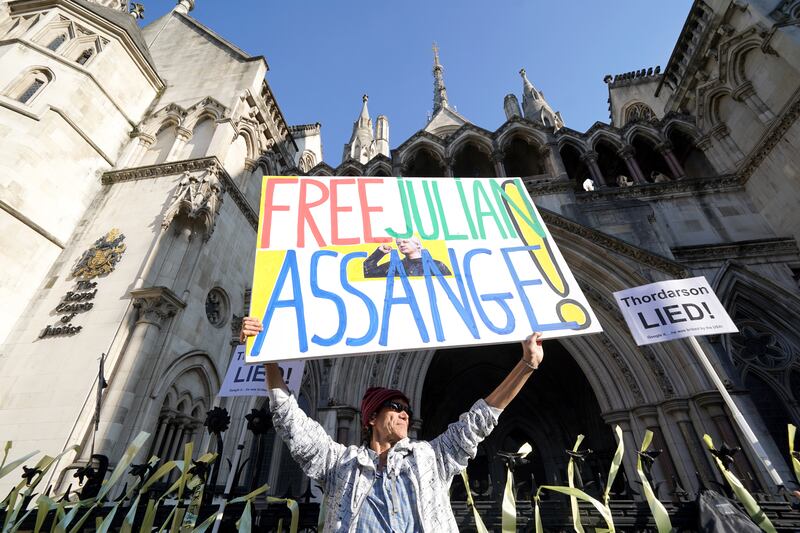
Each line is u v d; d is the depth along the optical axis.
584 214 12.73
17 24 14.34
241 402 11.57
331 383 9.72
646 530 3.14
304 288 3.25
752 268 11.70
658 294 6.27
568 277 3.55
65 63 13.52
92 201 13.10
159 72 18.75
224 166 14.51
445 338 3.01
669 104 18.59
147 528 2.94
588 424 16.27
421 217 4.09
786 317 10.88
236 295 13.84
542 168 15.39
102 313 10.09
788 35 12.48
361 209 4.07
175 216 11.96
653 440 8.98
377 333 3.00
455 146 15.86
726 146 15.08
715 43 15.66
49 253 11.49
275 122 20.00
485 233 4.00
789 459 9.10
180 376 10.52
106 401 8.62
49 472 7.73
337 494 2.20
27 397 8.88
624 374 9.95
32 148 11.54
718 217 13.18
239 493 3.81
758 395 10.05
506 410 18.86
